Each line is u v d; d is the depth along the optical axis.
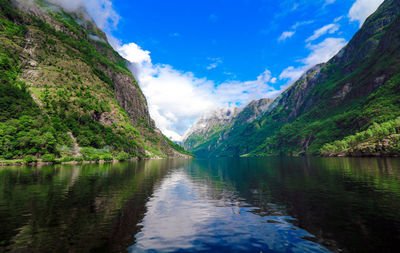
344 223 15.59
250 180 42.88
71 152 108.25
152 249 11.74
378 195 24.42
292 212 18.92
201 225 15.86
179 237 13.53
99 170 61.44
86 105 149.50
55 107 130.12
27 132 94.50
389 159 85.56
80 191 28.80
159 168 77.94
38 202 22.28
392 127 120.00
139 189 31.42
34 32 172.38
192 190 31.30
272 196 26.31
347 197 23.98
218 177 49.28
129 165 90.81
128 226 15.55
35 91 132.75
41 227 14.99
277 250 11.54
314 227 14.99
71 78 166.75
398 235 13.12
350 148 138.75
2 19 163.88
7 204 21.33
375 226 14.72
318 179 40.16
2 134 87.94
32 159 85.06
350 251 11.23
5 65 133.38
